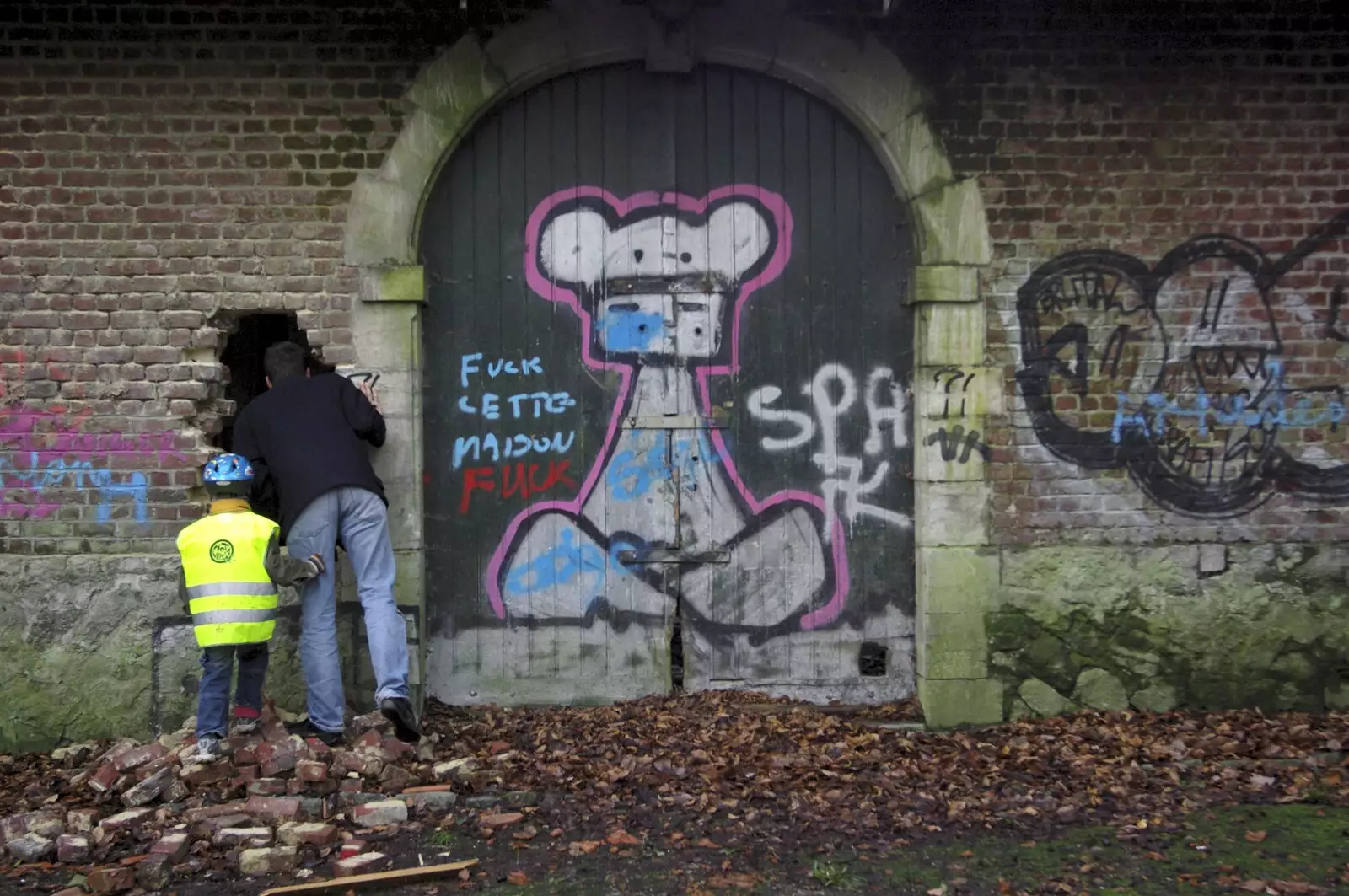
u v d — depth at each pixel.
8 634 5.37
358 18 5.48
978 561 5.71
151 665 5.40
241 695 4.86
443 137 5.52
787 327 5.85
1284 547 5.79
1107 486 5.75
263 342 6.97
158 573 5.41
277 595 5.05
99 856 4.24
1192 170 5.77
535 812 4.64
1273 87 5.78
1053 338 5.72
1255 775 5.04
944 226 5.67
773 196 5.82
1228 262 5.78
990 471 5.73
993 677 5.72
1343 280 5.82
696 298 5.82
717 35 5.62
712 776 4.94
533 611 5.81
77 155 5.41
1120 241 5.74
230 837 4.30
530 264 5.76
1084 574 5.73
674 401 5.84
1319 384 5.82
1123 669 5.75
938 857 4.28
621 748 5.25
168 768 4.63
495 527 5.79
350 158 5.49
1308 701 5.77
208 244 5.46
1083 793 4.88
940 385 5.70
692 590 5.87
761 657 5.91
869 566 5.91
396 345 5.52
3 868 4.19
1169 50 5.75
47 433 5.42
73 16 5.39
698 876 4.12
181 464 5.46
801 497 5.88
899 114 5.66
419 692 5.55
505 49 5.54
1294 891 3.97
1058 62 5.72
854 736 5.51
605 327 5.80
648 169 5.77
